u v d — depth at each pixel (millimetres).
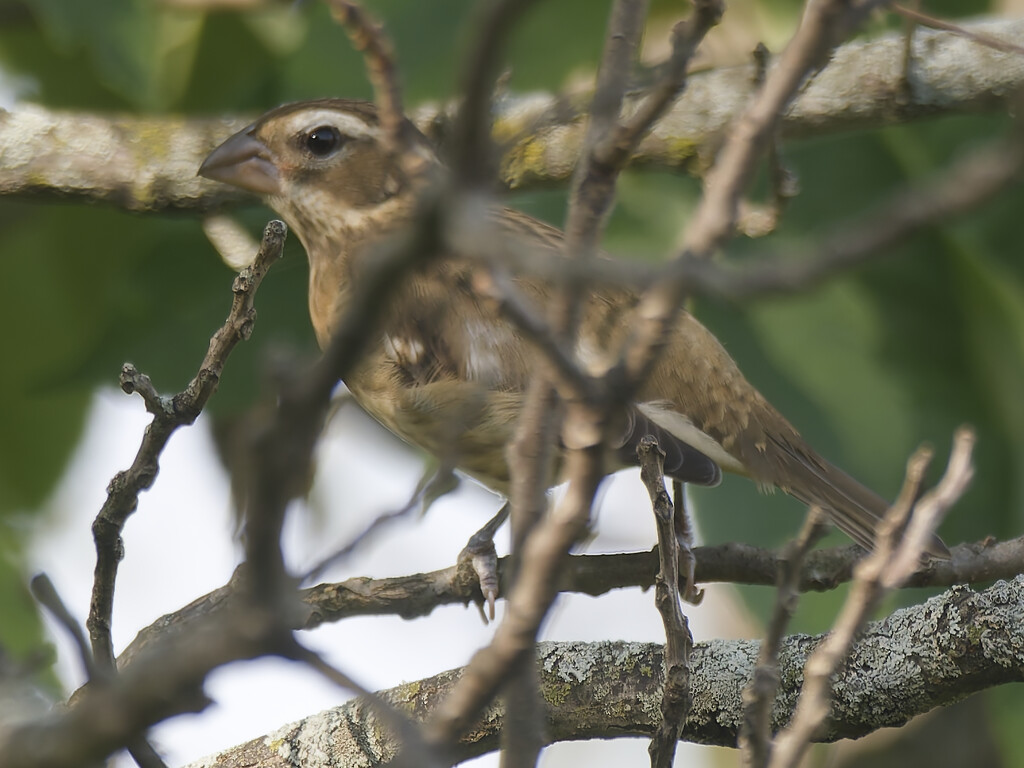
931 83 10695
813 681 5703
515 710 4949
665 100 4988
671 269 3693
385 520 5262
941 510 5777
